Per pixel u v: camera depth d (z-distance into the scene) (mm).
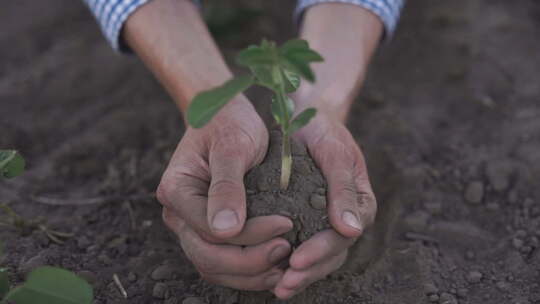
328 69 1880
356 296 1598
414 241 1822
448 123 2361
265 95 2205
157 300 1608
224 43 2697
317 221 1405
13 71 2676
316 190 1452
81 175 2154
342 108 1807
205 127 1535
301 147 1548
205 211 1389
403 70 2631
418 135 2293
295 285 1358
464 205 1992
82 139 2275
